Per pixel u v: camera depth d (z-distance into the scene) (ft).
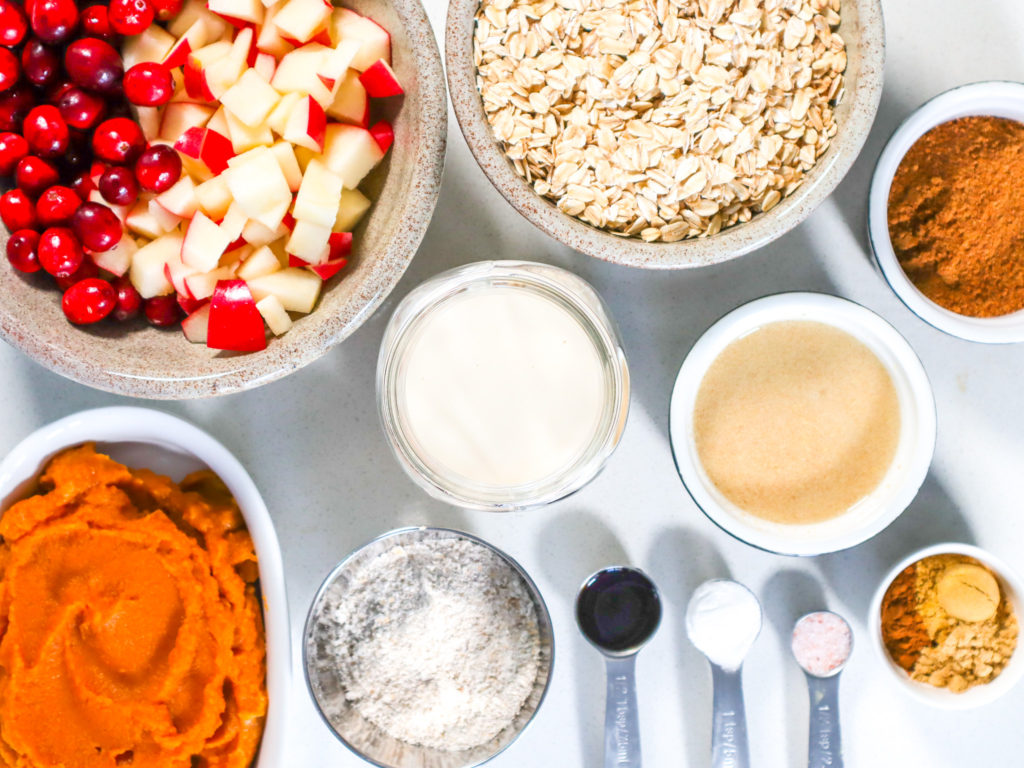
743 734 1.65
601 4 1.47
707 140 1.48
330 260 1.47
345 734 1.59
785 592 1.69
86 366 1.40
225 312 1.42
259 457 1.65
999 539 1.68
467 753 1.62
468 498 1.54
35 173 1.40
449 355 1.53
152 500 1.53
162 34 1.45
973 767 1.70
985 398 1.68
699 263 1.45
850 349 1.57
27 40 1.42
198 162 1.44
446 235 1.64
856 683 1.70
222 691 1.50
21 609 1.48
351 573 1.59
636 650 1.63
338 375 1.65
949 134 1.54
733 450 1.59
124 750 1.49
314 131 1.40
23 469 1.48
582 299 1.53
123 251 1.45
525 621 1.62
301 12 1.40
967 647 1.60
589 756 1.69
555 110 1.48
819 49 1.46
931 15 1.63
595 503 1.67
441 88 1.40
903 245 1.57
